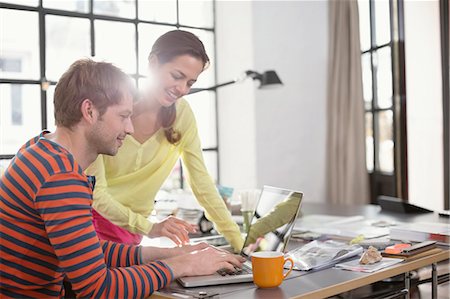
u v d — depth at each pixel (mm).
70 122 1371
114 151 1434
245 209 2207
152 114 1905
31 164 1299
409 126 3857
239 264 1557
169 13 4359
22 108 3852
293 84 4535
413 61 3807
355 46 4344
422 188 3777
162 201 2783
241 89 4363
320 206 3129
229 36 4434
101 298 1317
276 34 4434
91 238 1302
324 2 4707
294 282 1454
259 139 4332
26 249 1328
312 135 4668
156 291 1422
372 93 4395
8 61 3789
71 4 3961
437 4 3633
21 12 3789
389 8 4074
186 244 1762
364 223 2385
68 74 1374
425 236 1918
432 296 1775
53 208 1264
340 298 1744
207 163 4527
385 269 1561
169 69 1762
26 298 1373
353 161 4406
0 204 1330
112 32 4129
